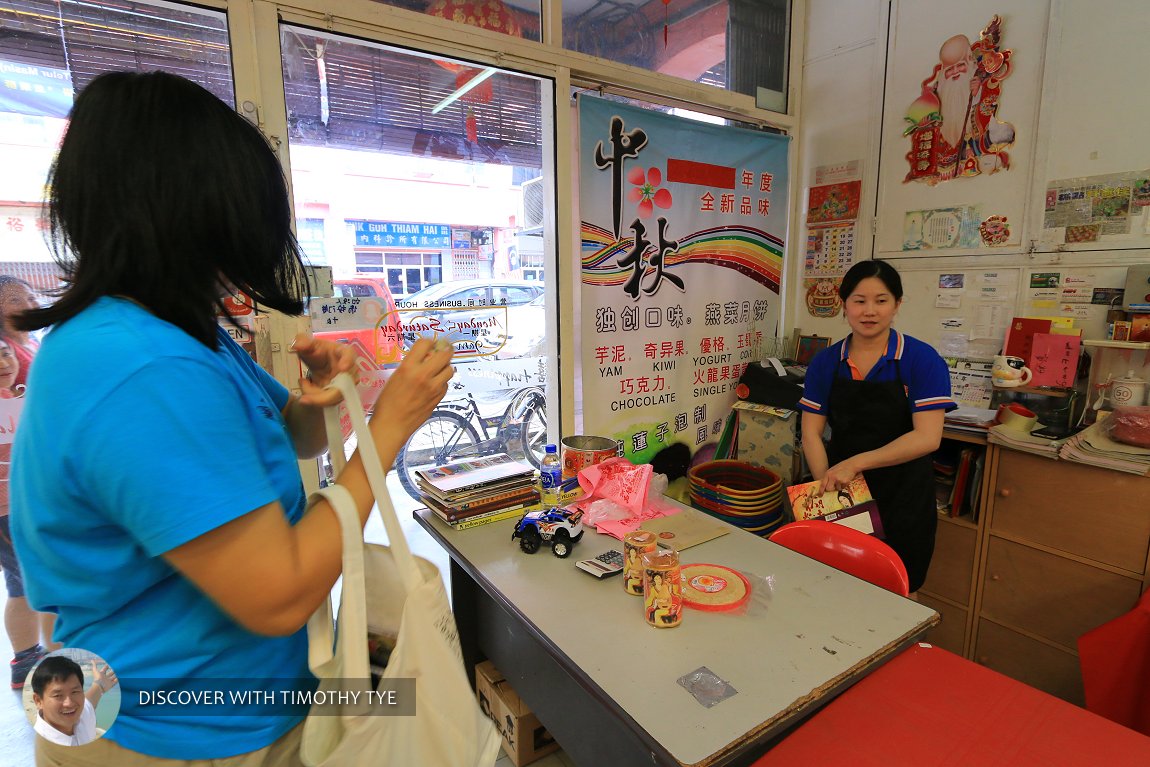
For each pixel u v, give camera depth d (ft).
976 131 7.86
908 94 8.51
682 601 3.92
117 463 1.68
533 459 10.21
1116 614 5.86
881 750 2.82
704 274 9.02
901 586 4.45
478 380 7.52
